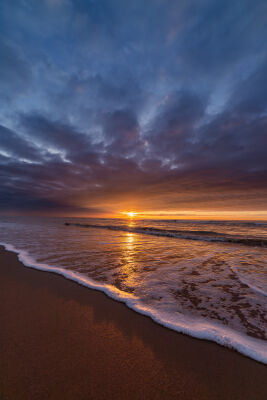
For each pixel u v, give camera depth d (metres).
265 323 2.32
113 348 1.89
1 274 4.30
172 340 2.02
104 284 3.66
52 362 1.69
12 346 1.89
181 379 1.53
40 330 2.18
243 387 1.45
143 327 2.27
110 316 2.52
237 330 2.17
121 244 8.90
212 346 1.92
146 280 3.92
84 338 2.04
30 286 3.59
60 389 1.42
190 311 2.64
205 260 5.77
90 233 14.08
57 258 5.88
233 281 3.88
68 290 3.41
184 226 23.95
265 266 5.10
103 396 1.37
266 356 1.74
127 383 1.48
